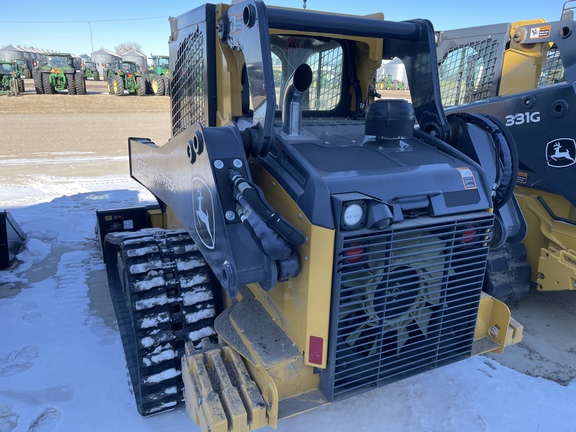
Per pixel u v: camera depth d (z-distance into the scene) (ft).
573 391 9.66
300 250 6.30
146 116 59.98
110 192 24.90
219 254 6.30
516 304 13.34
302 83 7.34
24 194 24.25
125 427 8.32
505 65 15.25
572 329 12.10
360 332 6.73
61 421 8.47
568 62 13.16
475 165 7.60
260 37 6.51
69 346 10.80
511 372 10.19
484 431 8.49
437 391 9.46
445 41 17.38
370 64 9.87
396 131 7.70
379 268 6.38
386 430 8.42
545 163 11.92
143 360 7.99
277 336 6.98
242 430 6.36
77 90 77.51
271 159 7.18
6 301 12.90
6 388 9.32
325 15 7.80
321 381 6.88
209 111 8.72
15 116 56.80
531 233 12.44
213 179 6.18
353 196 6.11
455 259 7.11
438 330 7.35
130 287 8.20
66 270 15.17
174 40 10.73
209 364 7.20
